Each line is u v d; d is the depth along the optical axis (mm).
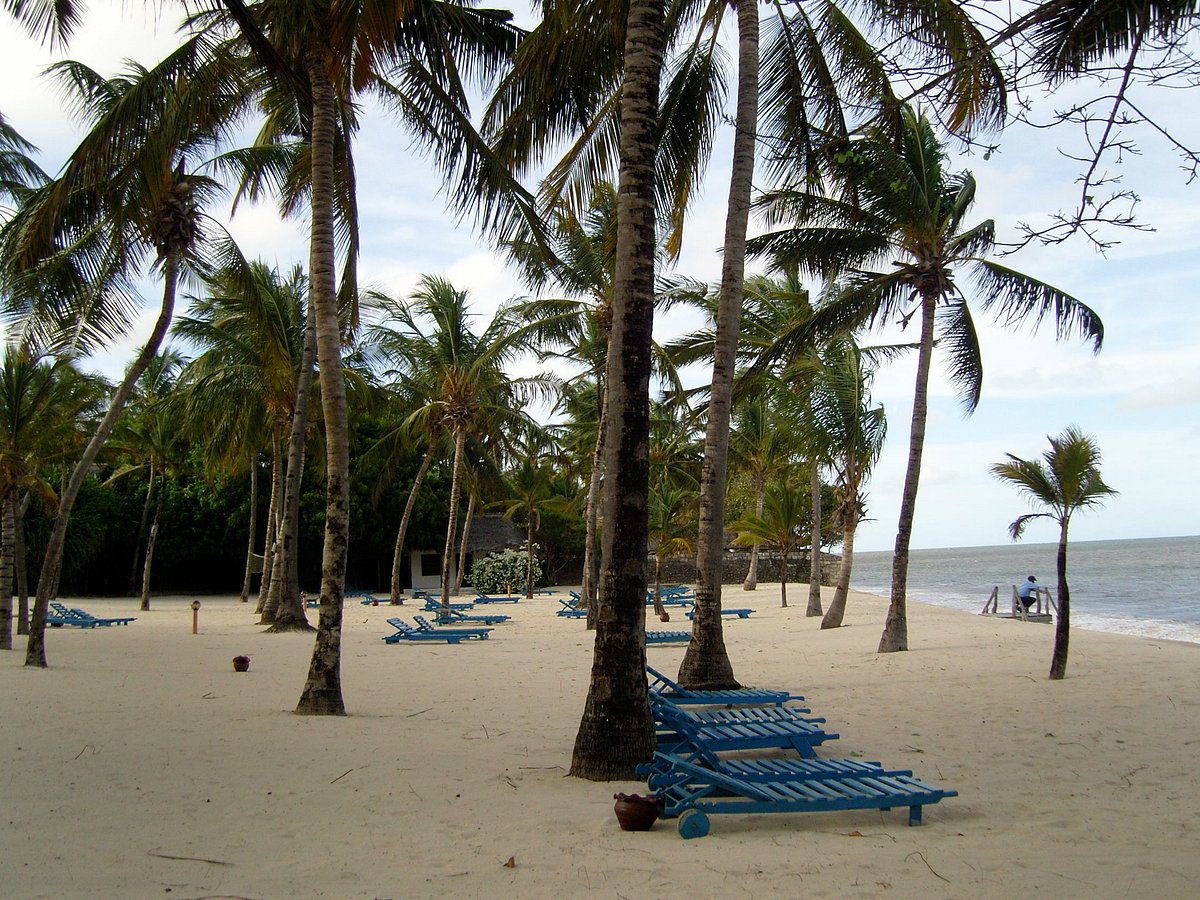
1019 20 4902
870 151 12211
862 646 17219
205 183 15141
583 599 29797
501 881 4801
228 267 17609
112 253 14406
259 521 44094
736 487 48438
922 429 16203
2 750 8164
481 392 32500
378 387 30844
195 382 26781
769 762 6777
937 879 4840
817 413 19641
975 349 17188
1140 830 5852
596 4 10078
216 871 4969
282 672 14531
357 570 50250
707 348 24141
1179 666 13531
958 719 9898
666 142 13469
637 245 7605
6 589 17547
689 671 11742
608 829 5777
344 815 6125
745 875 4891
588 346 25281
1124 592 46438
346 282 14133
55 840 5504
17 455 17344
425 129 12039
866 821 6105
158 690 12312
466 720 10055
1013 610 23844
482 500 41719
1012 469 12742
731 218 12125
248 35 9758
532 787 6934
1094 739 8805
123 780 7098
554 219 13266
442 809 6273
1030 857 5258
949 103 5473
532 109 10836
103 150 10617
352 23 9852
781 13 12914
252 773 7375
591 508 25047
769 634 20797
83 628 24203
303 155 15477
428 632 20359
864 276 17094
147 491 43438
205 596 45344
